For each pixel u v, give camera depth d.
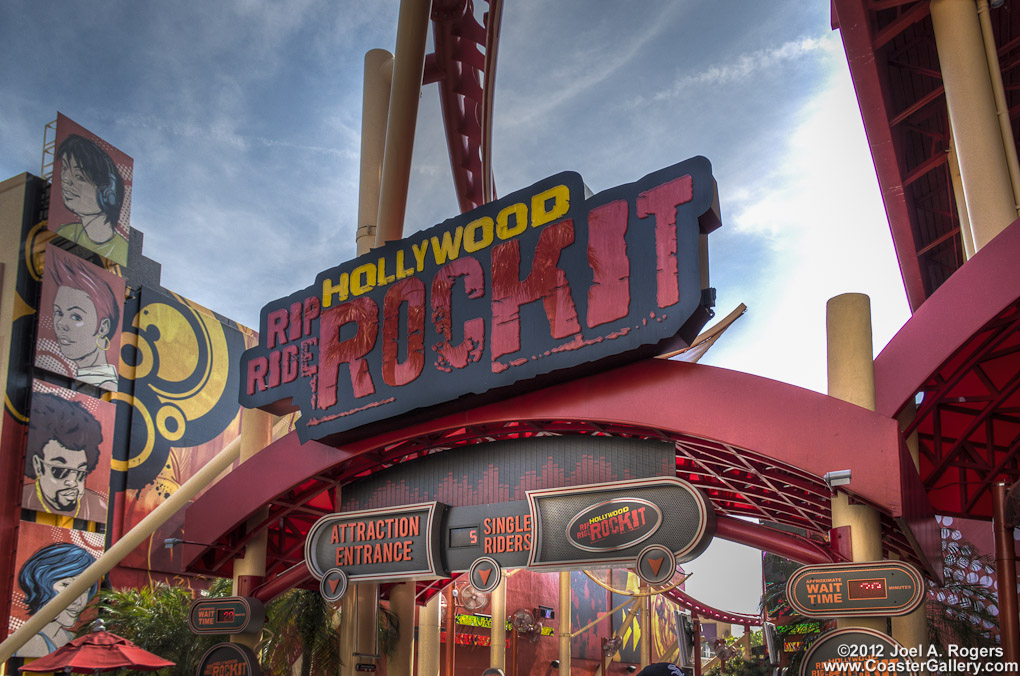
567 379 21.83
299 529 31.86
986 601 37.53
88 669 21.62
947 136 38.97
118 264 51.88
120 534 49.00
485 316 22.78
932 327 19.88
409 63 27.03
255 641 26.36
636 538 20.77
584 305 21.11
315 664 33.25
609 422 21.39
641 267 20.42
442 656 57.59
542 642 69.94
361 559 24.52
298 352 26.69
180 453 53.97
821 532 34.12
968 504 33.75
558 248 21.83
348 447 25.11
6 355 44.38
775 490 27.09
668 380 20.56
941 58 27.91
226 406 58.31
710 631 89.19
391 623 33.72
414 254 24.73
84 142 50.03
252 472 26.30
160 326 54.25
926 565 22.91
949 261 53.06
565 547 21.73
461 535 23.55
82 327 47.72
